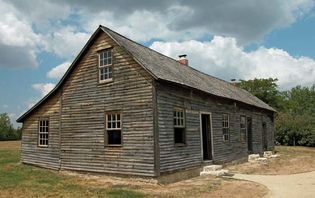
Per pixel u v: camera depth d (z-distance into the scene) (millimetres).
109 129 17859
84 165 18844
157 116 16109
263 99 65250
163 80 16188
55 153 20703
